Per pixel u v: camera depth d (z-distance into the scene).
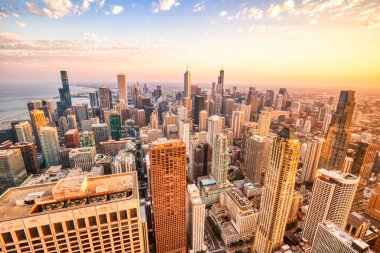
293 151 139.00
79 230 54.19
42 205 54.41
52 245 53.12
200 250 185.88
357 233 175.25
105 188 58.28
